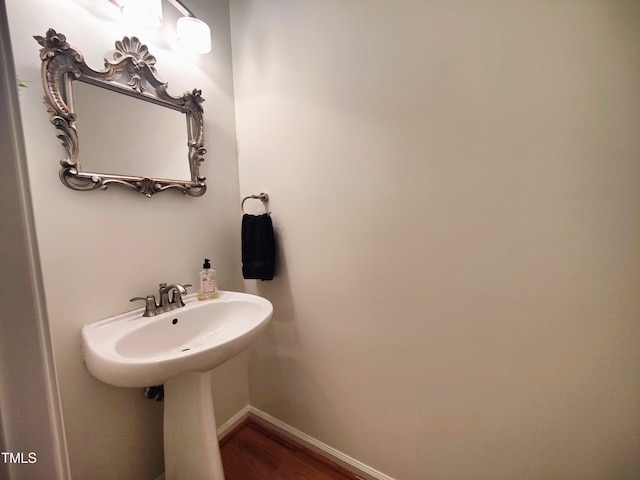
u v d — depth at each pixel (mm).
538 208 807
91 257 927
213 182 1334
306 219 1248
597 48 703
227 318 1199
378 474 1192
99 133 928
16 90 323
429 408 1050
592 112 722
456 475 1027
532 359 864
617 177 714
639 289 722
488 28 819
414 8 923
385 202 1047
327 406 1302
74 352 896
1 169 314
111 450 1001
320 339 1279
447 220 940
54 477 363
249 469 1283
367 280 1120
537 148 791
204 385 1026
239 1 1344
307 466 1299
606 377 779
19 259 330
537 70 771
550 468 877
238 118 1419
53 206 837
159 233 1125
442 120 914
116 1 929
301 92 1195
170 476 1040
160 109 1106
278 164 1302
